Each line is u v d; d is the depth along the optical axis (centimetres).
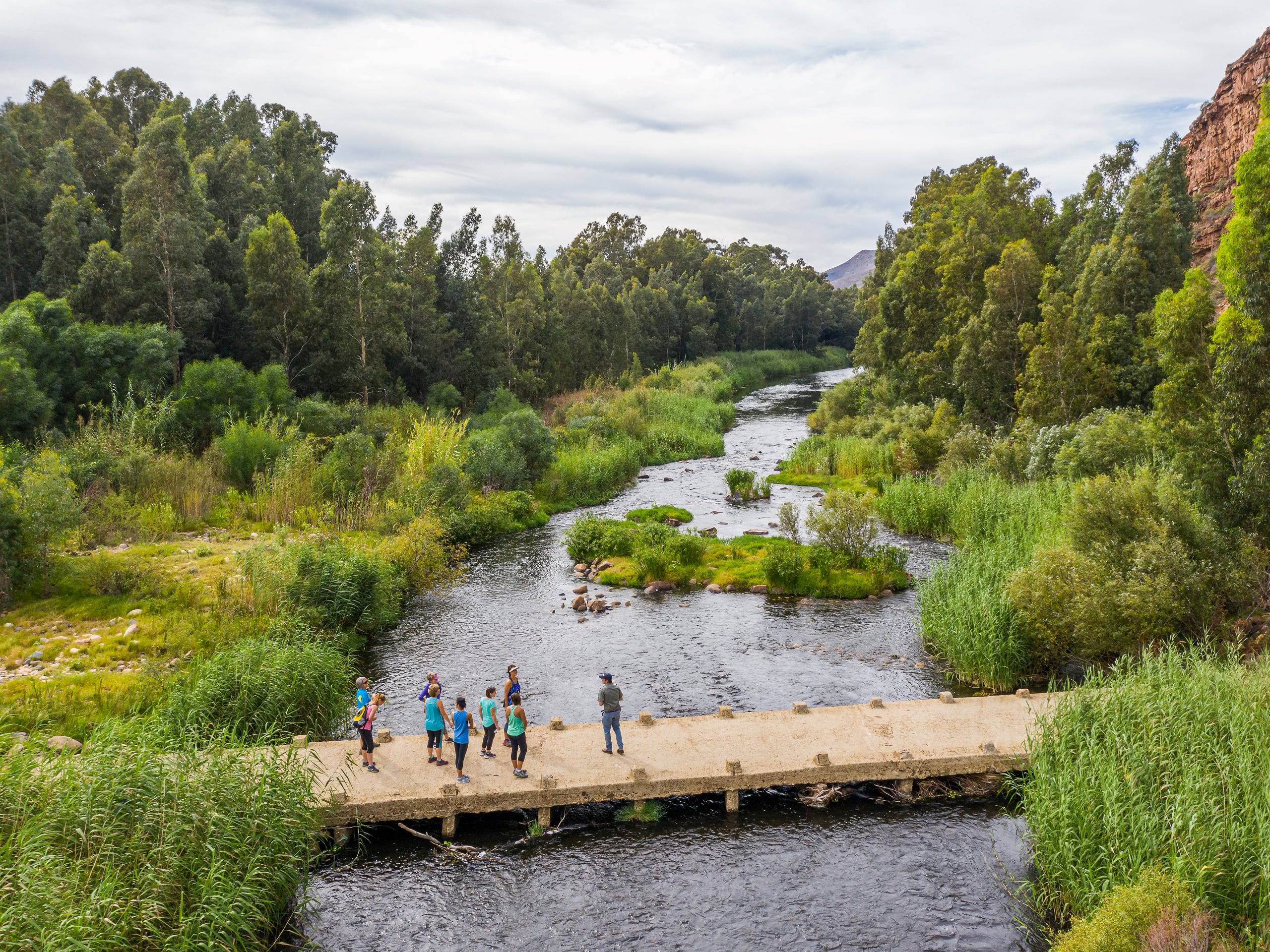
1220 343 2009
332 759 1491
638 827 1382
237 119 8431
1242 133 7800
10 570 2238
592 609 2580
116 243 5366
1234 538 1969
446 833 1350
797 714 1683
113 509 2884
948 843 1316
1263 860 971
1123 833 1071
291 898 1190
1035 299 4600
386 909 1173
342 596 2250
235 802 1129
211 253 5266
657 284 12250
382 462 3700
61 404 3728
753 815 1417
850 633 2338
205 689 1566
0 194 4725
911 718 1650
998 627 1930
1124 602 1767
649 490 4541
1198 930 864
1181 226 4881
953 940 1083
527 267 7325
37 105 6769
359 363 5284
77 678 1780
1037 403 3903
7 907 863
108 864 955
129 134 7181
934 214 6662
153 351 3969
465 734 1390
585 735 1606
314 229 6994
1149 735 1252
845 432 5603
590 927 1127
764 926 1120
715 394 8662
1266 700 1331
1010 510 2942
